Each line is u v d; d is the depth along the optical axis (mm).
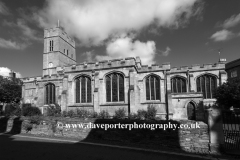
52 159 9469
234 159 9406
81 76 28250
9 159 9445
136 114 22297
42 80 38438
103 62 26766
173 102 28172
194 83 33031
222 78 30891
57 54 56250
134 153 10539
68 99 27969
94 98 25625
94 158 9625
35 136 15898
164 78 28125
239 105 24875
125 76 24984
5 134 17078
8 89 39719
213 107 11070
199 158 9648
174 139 11594
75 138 14836
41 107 37219
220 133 10500
